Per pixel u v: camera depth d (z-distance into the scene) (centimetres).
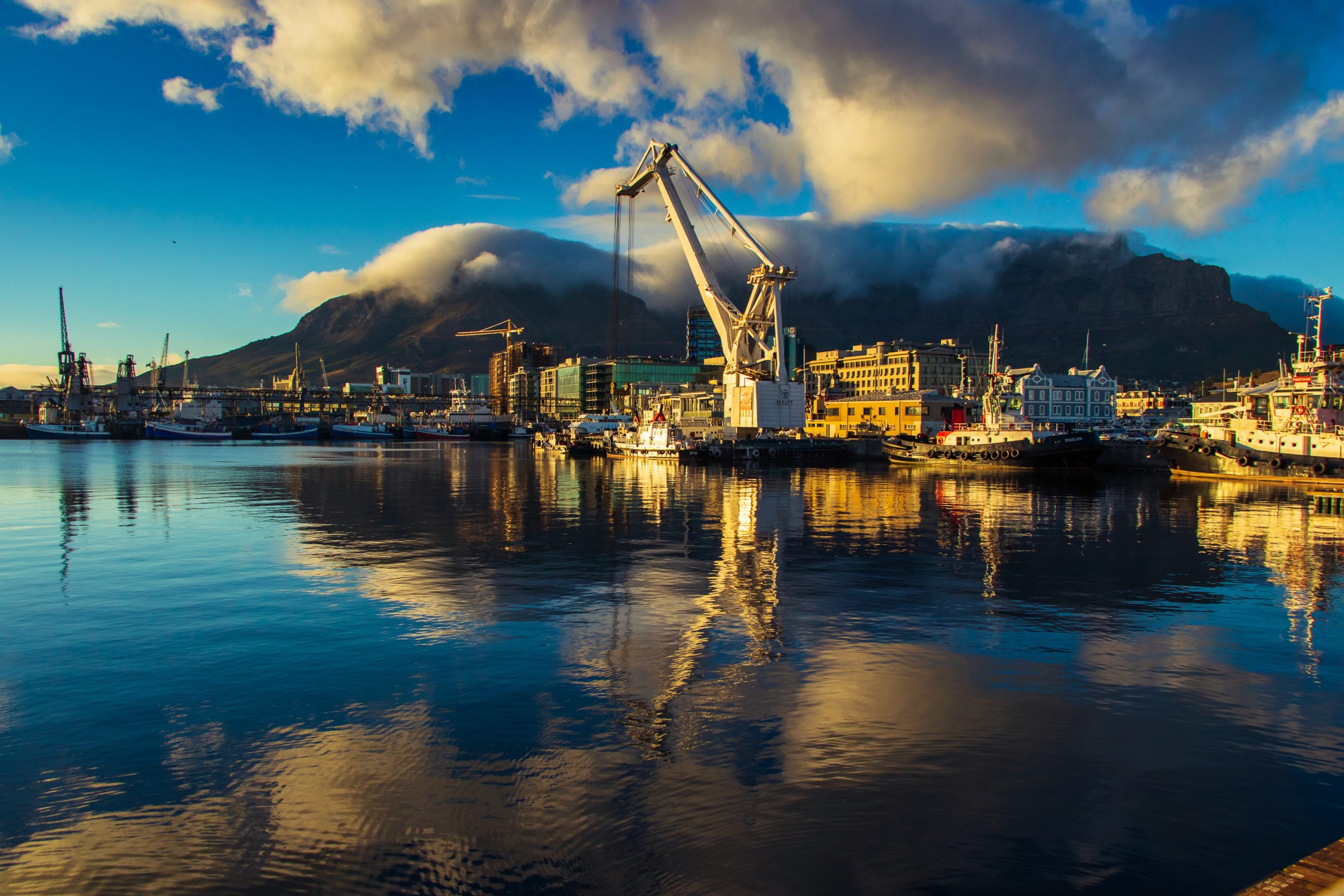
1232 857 946
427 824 1027
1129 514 4475
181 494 5731
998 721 1354
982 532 3762
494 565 2870
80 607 2192
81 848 973
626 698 1462
